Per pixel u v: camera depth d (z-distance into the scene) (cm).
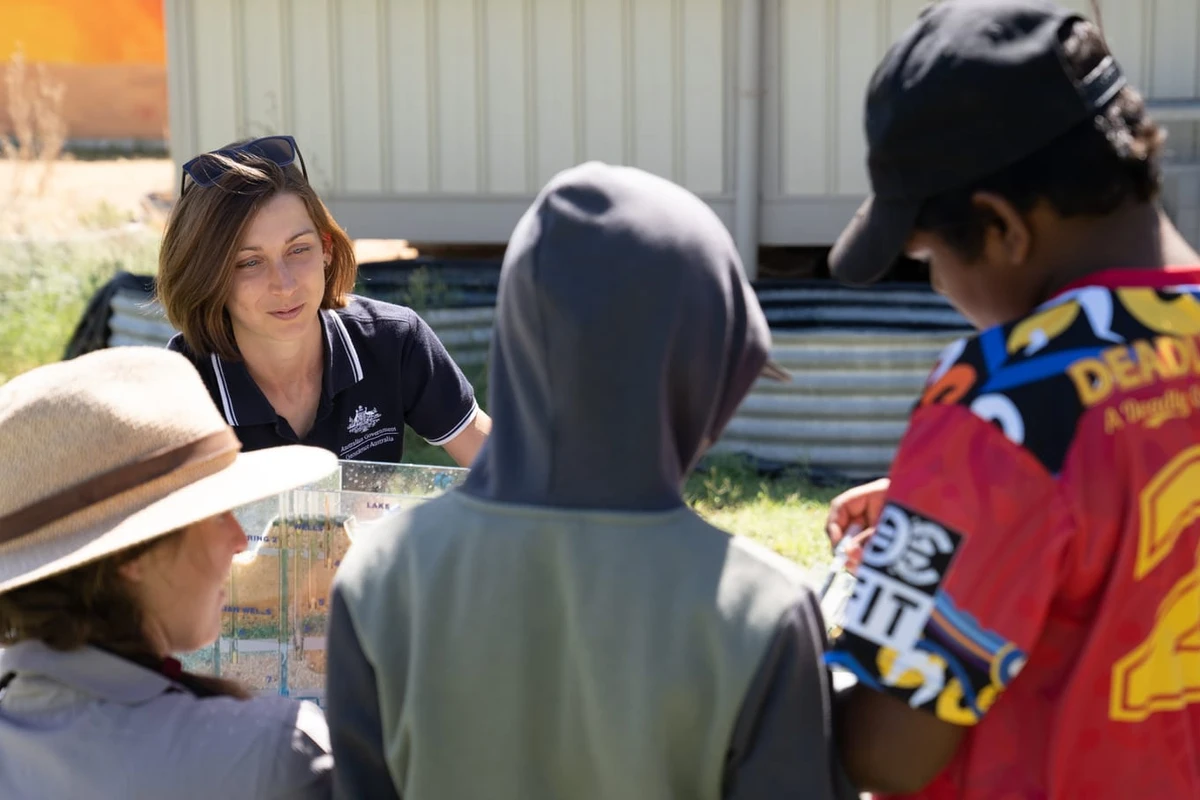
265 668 249
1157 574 160
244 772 179
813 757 155
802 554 526
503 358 165
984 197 162
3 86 2109
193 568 191
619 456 158
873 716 161
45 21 2228
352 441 323
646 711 155
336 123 794
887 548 160
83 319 753
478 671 162
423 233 797
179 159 799
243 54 791
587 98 775
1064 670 163
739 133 750
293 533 247
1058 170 160
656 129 770
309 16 786
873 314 659
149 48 2256
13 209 1498
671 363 157
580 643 158
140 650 186
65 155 2025
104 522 181
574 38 771
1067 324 160
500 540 162
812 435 637
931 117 162
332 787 177
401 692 166
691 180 770
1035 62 158
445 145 789
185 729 180
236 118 796
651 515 158
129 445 184
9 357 804
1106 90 162
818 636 158
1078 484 155
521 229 163
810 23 745
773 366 177
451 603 163
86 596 181
